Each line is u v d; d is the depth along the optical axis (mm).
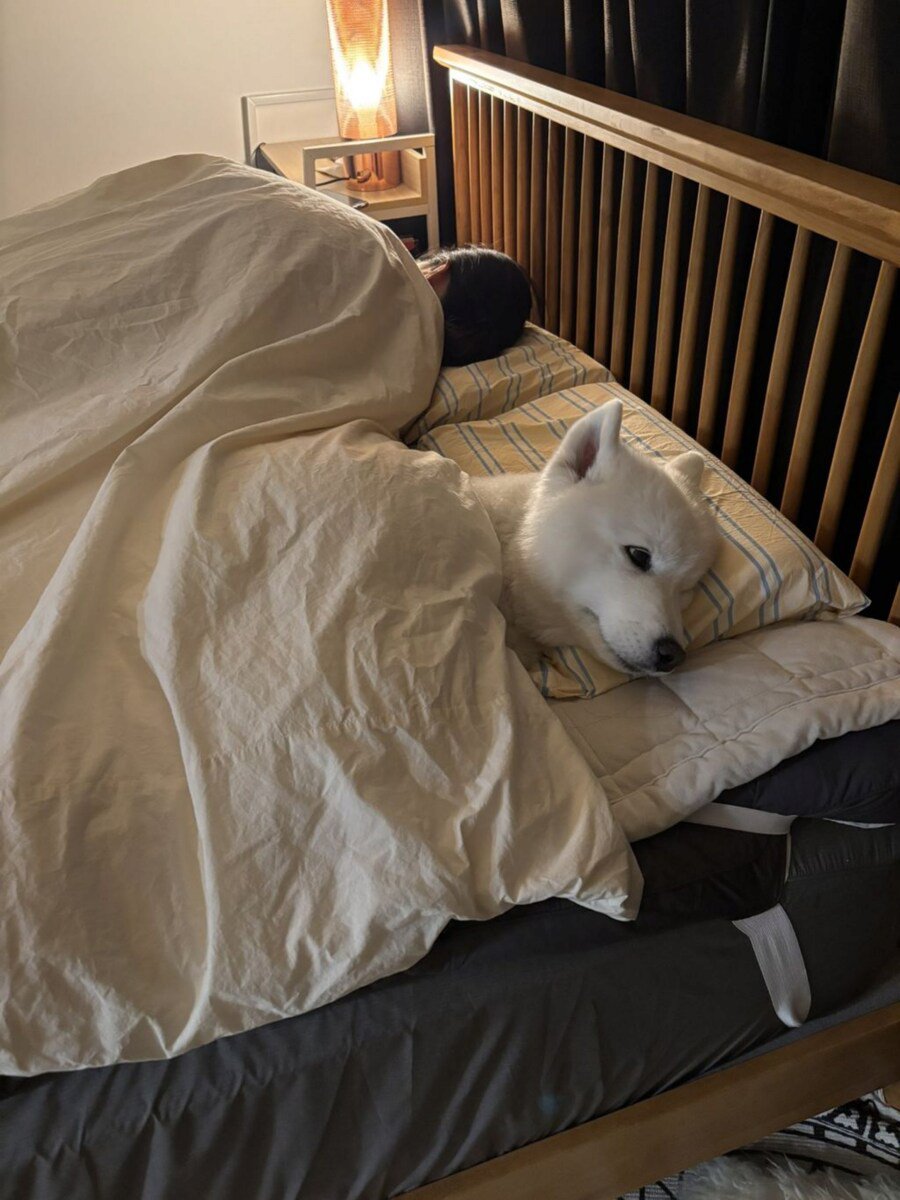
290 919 1004
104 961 956
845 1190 1402
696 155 1561
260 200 1854
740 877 1199
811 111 1577
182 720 1061
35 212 2025
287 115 3582
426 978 1081
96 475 1434
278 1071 1021
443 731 1084
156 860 1013
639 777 1197
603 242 2016
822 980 1308
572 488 1368
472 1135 1173
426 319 1885
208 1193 1058
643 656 1265
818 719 1221
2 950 929
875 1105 1538
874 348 1342
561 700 1319
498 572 1318
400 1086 1084
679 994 1203
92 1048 956
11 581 1266
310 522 1217
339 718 1061
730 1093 1305
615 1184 1322
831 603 1371
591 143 1994
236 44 3406
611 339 2164
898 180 1365
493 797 1062
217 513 1242
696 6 1652
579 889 1039
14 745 1006
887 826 1277
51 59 3260
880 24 1309
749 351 1621
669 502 1323
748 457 1867
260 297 1674
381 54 2887
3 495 1363
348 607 1135
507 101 2301
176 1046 979
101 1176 992
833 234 1338
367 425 1553
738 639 1388
